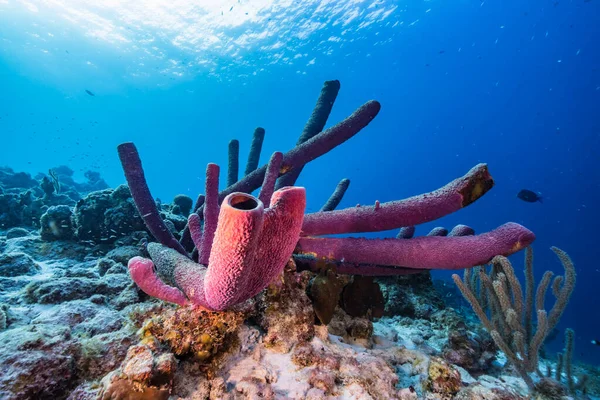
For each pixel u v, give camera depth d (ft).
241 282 4.43
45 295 8.15
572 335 9.05
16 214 21.88
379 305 9.48
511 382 8.46
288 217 4.45
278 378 6.12
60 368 5.21
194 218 8.44
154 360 5.02
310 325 7.40
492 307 9.32
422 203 7.34
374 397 6.09
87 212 14.78
